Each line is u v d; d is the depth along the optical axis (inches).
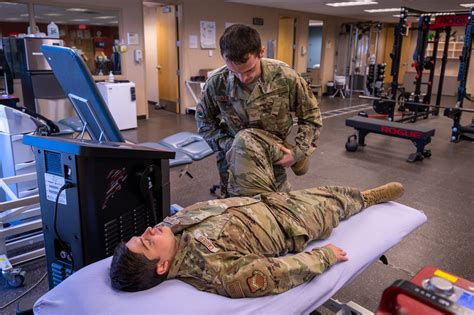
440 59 489.4
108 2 263.0
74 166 55.9
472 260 104.0
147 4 297.4
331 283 60.8
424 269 45.2
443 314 34.4
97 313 48.1
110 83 253.6
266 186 79.2
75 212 58.6
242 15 348.2
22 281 89.0
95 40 272.8
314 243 72.3
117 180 61.6
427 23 290.7
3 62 202.1
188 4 305.3
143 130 261.3
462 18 275.3
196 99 323.9
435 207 140.3
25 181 102.4
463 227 124.2
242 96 79.6
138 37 285.4
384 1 324.2
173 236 56.3
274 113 81.1
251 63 68.3
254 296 53.6
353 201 81.2
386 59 558.6
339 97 458.0
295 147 82.8
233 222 61.0
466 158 208.2
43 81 198.1
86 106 70.8
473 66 473.7
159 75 346.3
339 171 181.6
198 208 63.6
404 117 303.9
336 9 390.9
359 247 70.9
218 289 53.0
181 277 55.1
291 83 79.7
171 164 102.5
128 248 51.4
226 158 86.2
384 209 86.4
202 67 329.4
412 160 197.9
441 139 253.0
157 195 71.1
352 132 266.8
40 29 244.1
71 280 53.6
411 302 37.6
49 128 105.8
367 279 95.0
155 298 50.9
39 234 104.7
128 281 50.7
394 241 75.4
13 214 94.9
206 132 90.5
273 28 381.1
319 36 545.0
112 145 61.9
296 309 54.4
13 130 105.5
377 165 191.8
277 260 57.4
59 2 240.5
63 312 49.6
